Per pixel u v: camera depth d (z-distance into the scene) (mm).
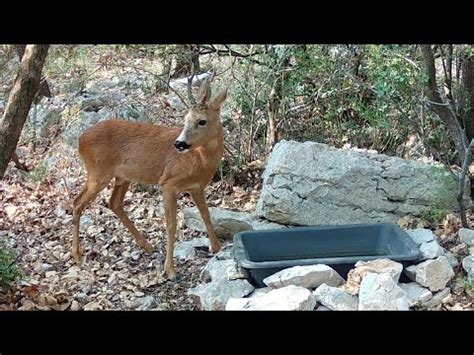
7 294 5152
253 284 4984
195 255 5613
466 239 5344
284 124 6648
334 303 4707
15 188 6711
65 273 5480
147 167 5500
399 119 6285
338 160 5770
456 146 5766
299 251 5301
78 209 5602
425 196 5711
